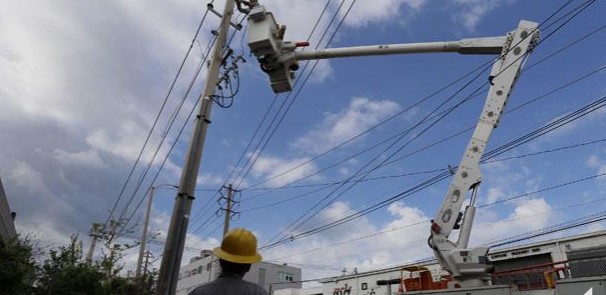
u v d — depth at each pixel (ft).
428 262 96.89
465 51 38.52
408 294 37.45
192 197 32.55
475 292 34.37
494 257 94.43
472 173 38.47
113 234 117.29
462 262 36.29
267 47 31.96
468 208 37.91
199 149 34.04
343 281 145.48
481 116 39.55
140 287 98.63
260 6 32.32
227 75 37.99
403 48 35.09
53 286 65.31
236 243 12.28
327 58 33.63
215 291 11.44
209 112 35.70
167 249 30.81
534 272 34.83
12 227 81.15
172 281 30.14
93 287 69.21
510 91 39.40
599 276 27.66
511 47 39.27
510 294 32.78
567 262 31.96
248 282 11.80
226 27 39.09
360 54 33.91
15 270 47.26
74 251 70.69
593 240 81.51
